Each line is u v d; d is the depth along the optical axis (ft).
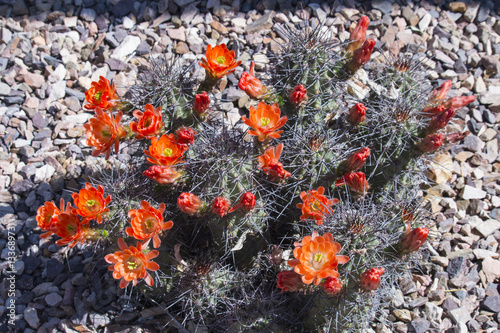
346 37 3.15
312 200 1.95
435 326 2.31
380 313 2.31
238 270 2.19
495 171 2.81
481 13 3.30
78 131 2.80
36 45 3.09
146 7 3.26
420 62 2.37
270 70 2.31
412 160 2.18
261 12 3.27
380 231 1.91
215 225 2.03
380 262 1.96
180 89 2.10
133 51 3.09
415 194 2.33
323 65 2.16
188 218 2.12
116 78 2.97
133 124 1.97
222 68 2.05
